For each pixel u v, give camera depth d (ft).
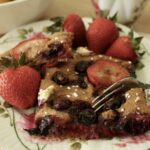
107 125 0.85
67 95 0.90
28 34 1.15
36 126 0.87
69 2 1.35
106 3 1.20
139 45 1.08
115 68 0.97
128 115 0.85
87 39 1.11
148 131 0.86
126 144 0.83
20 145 0.83
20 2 1.11
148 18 1.28
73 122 0.86
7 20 1.14
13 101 0.93
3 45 1.10
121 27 1.17
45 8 1.21
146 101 0.90
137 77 1.01
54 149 0.83
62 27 1.13
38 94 0.92
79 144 0.84
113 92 0.89
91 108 0.88
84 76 0.96
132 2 1.18
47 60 0.98
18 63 0.95
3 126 0.88
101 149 0.83
